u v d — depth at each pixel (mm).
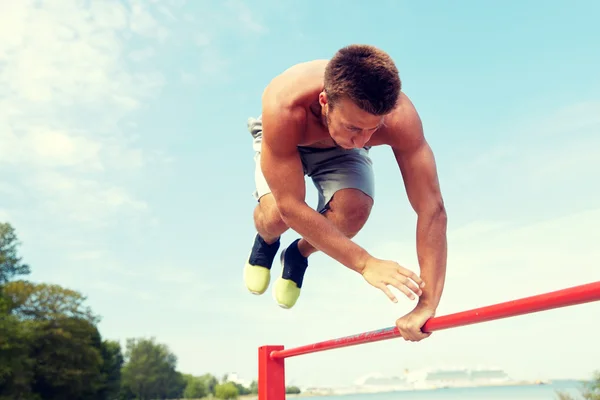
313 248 2688
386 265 1676
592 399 10766
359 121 1582
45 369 31953
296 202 1856
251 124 2652
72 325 34281
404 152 1862
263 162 1884
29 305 34219
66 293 35656
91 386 34906
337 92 1564
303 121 1849
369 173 2400
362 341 1895
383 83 1503
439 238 1801
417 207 1854
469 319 1370
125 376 67125
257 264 2854
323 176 2365
